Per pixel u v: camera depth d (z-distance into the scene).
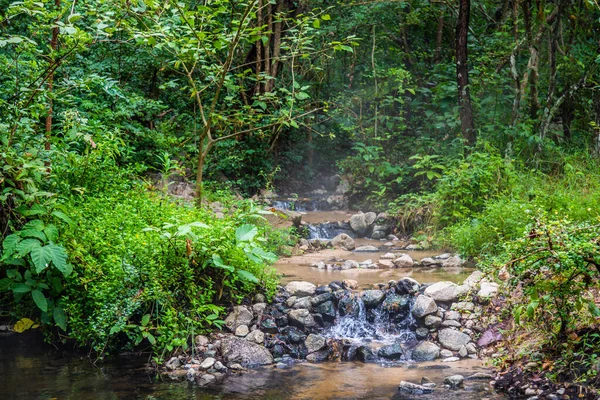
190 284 6.41
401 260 8.90
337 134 16.92
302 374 5.67
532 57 12.10
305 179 16.28
